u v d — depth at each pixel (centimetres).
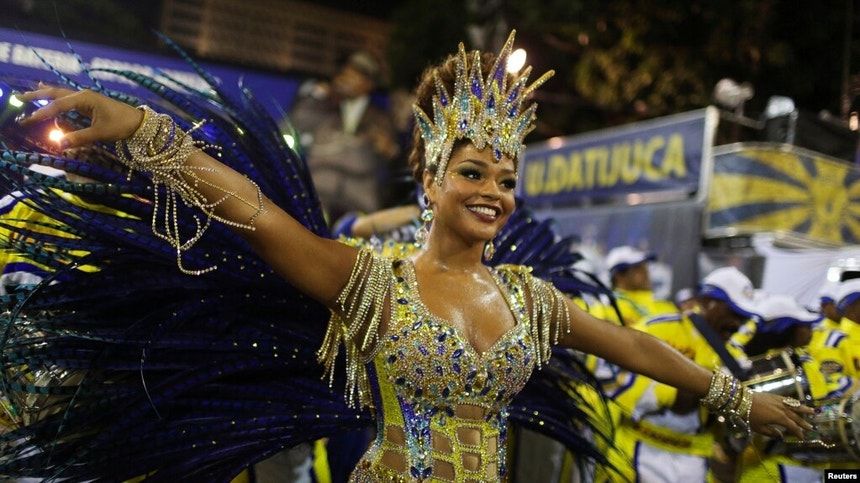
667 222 559
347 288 188
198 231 175
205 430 200
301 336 212
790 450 285
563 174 669
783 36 777
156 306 199
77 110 161
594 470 307
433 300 192
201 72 221
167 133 168
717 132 636
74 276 193
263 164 217
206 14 907
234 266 199
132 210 187
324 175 743
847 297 336
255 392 208
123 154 169
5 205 232
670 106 824
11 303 185
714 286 360
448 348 186
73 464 190
